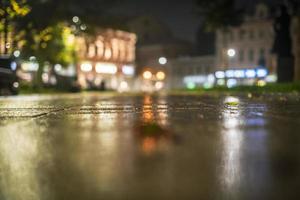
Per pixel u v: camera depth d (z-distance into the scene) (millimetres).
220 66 88188
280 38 31531
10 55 32656
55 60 52344
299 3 31844
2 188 3869
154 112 10852
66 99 23078
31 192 3734
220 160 4691
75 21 53625
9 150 5262
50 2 44906
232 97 22812
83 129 7137
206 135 6316
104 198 3549
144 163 4531
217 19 37688
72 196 3613
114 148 5301
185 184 3865
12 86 31125
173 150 5168
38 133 6637
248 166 4461
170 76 100500
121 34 95812
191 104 15023
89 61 86438
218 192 3686
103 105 14805
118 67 95562
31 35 42812
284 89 26703
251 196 3617
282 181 3984
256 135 6320
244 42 85000
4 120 8766
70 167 4410
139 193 3639
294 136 6219
